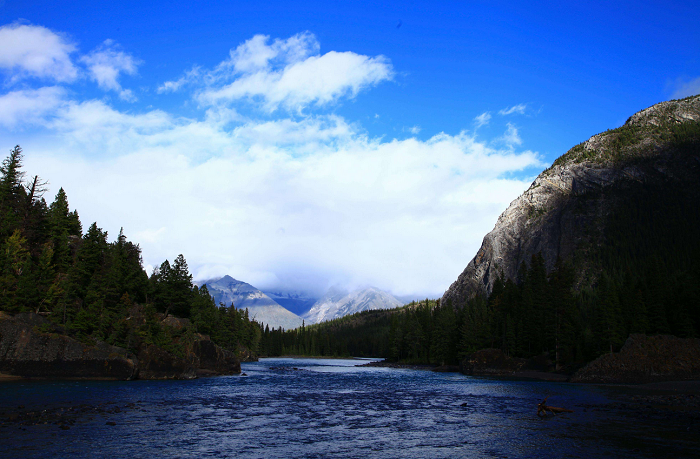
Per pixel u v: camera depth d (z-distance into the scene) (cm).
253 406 5388
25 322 7262
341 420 4553
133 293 10762
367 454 3192
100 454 2961
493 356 12975
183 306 12106
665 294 12619
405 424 4375
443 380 10200
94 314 8319
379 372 13550
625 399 6388
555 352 12781
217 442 3434
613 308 11538
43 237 9906
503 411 5256
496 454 3212
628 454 3198
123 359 8006
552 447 3422
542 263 17138
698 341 9769
